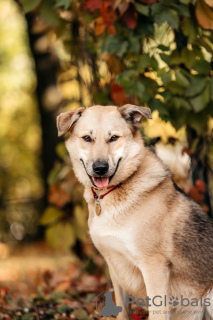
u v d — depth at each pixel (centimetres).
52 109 1094
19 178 1766
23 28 1574
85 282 645
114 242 418
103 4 491
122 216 415
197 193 552
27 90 1673
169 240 418
